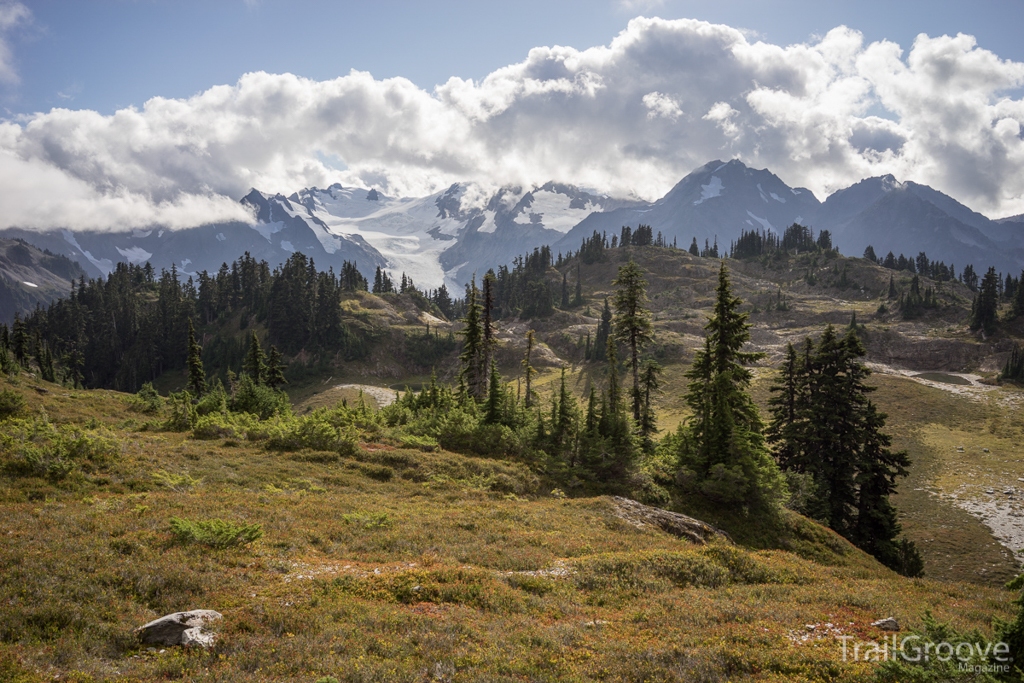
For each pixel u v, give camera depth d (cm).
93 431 2758
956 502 6831
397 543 1864
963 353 15388
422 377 18225
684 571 1812
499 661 1037
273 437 3459
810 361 4544
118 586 1188
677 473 3578
